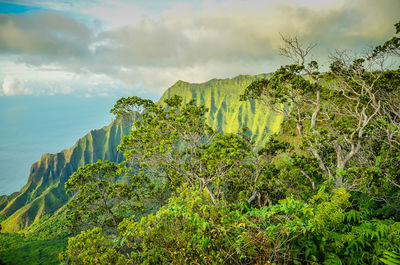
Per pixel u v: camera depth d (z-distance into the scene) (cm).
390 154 1006
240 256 436
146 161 1563
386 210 598
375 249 414
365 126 1234
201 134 1642
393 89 1417
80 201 2122
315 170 1154
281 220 473
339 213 461
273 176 1377
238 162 1413
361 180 770
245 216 476
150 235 560
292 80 1286
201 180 1400
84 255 627
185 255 488
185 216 507
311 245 445
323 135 1262
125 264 591
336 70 1495
